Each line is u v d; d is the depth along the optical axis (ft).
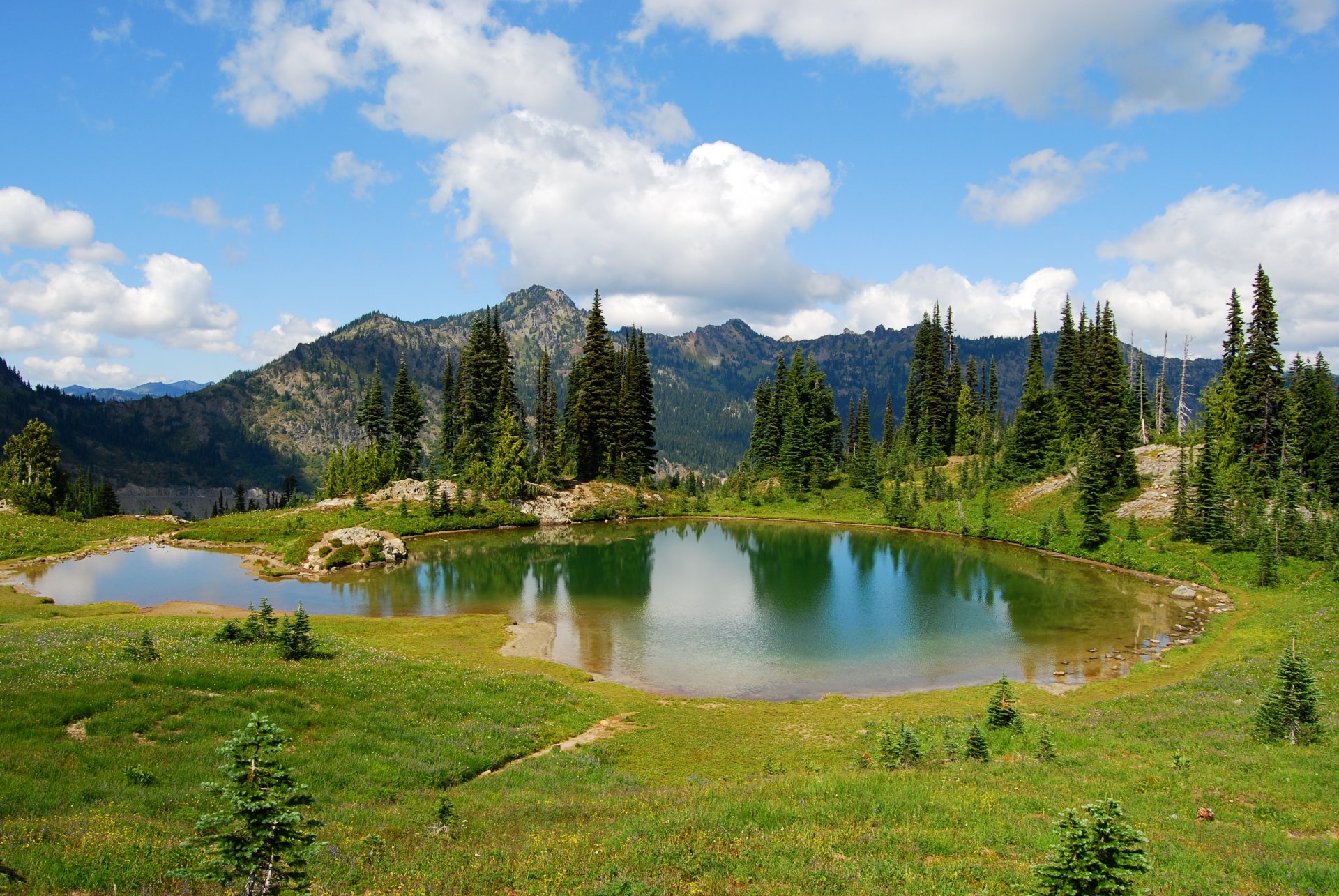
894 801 55.57
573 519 351.05
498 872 40.04
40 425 307.37
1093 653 138.10
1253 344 238.68
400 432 378.53
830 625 160.56
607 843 45.34
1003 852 44.80
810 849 44.06
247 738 31.04
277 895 30.09
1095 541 245.24
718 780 73.10
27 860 36.11
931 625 160.35
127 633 102.94
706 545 287.28
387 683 91.71
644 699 107.86
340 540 233.55
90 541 259.80
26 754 55.31
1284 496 206.59
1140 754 74.23
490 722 85.35
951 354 446.60
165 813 48.55
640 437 419.13
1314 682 74.13
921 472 392.47
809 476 409.49
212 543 259.39
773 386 463.42
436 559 245.45
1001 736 83.51
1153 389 400.06
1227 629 146.41
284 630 99.55
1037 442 333.62
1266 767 65.21
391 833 49.08
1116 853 33.86
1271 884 40.96
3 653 82.17
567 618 165.68
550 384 416.46
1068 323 374.02
